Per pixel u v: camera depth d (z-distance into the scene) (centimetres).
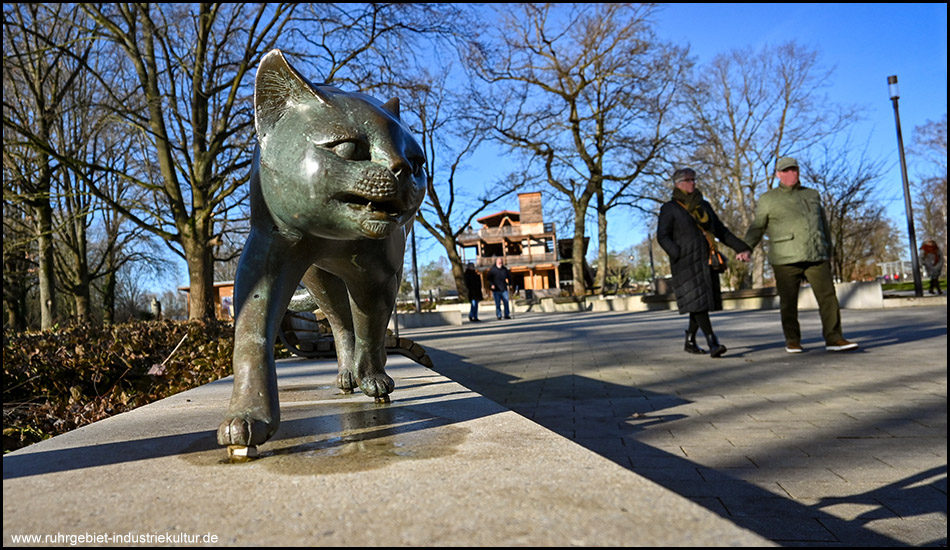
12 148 1750
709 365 673
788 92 3544
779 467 303
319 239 210
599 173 2888
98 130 1606
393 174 187
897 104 1711
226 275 4222
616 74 2688
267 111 195
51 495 135
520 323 1867
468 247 6669
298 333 576
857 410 416
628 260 7581
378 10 1459
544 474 138
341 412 240
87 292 2459
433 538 102
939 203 3925
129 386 531
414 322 1997
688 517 108
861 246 2847
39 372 489
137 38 1476
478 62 1697
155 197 1820
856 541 213
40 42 1756
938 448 320
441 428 199
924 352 684
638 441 366
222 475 149
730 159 3562
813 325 1124
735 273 3569
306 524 111
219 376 514
